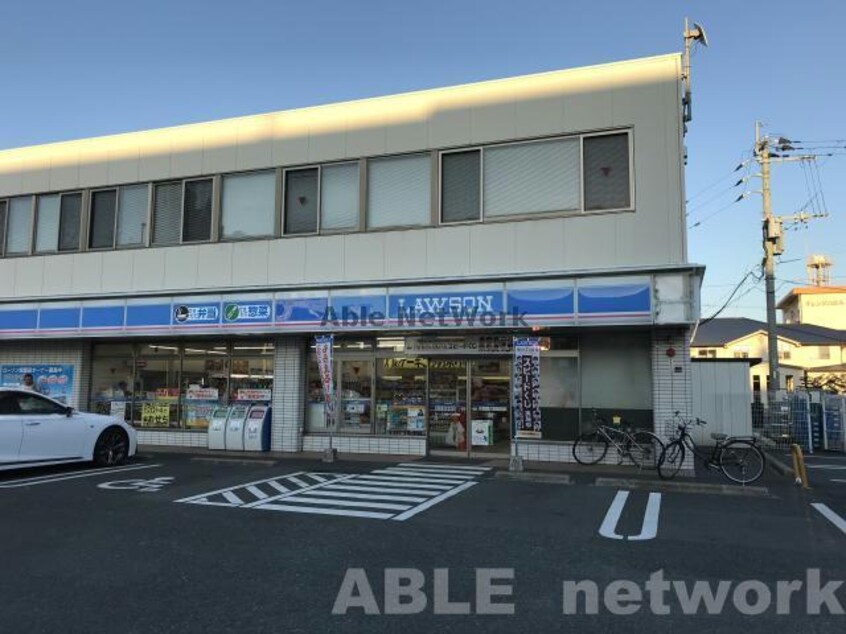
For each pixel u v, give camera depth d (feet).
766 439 63.21
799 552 22.07
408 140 47.34
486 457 45.75
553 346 44.60
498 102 45.62
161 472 39.11
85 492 32.17
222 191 52.08
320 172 49.55
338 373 49.52
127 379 55.72
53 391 56.65
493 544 22.53
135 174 54.75
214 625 15.21
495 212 44.98
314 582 18.29
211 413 52.49
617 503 30.45
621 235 42.01
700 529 25.38
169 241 53.26
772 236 79.05
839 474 44.14
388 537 23.38
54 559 20.45
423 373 47.80
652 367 41.70
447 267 45.47
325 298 46.65
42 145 58.13
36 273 57.00
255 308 48.34
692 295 39.09
